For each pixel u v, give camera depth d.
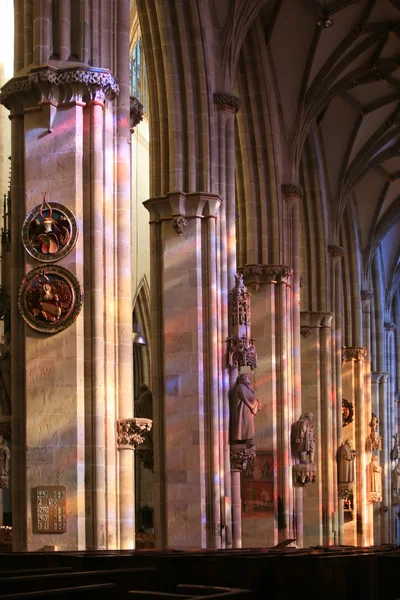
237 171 40.31
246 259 39.94
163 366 30.88
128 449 22.36
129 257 23.12
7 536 31.58
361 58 43.00
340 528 49.12
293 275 40.66
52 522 21.70
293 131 41.12
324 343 47.75
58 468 21.91
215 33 32.81
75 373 22.11
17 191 23.09
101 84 22.83
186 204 31.16
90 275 22.53
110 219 22.97
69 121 22.86
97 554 13.60
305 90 41.06
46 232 22.55
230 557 12.20
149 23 31.75
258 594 11.95
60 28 23.14
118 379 22.64
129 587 10.00
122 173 23.33
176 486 30.23
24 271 22.81
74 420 21.98
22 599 6.68
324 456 47.44
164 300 31.02
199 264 30.89
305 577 11.62
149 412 31.39
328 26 39.91
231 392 31.33
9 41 37.47
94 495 21.78
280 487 38.69
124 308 22.86
